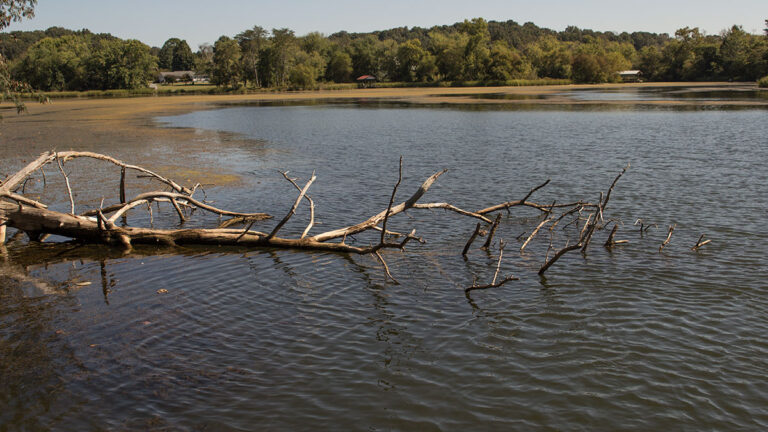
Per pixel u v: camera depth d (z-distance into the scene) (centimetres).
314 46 19175
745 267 1234
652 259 1306
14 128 5016
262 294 1134
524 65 16762
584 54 17138
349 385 788
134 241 1489
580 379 797
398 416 717
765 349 871
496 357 862
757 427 691
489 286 1101
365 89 15600
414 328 970
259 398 758
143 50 14862
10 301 1098
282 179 2395
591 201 1911
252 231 1477
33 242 1534
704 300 1062
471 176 2420
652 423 700
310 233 1598
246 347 902
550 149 3200
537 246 1444
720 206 1781
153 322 997
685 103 7150
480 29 16275
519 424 700
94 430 690
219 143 3716
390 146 3484
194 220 1758
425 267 1296
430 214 1792
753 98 7894
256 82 15725
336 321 1002
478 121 5228
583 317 999
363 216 1773
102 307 1066
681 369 820
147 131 4581
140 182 2300
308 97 11594
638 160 2723
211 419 712
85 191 2131
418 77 17938
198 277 1238
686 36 17438
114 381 800
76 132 4522
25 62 14738
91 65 14638
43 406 740
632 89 12581
